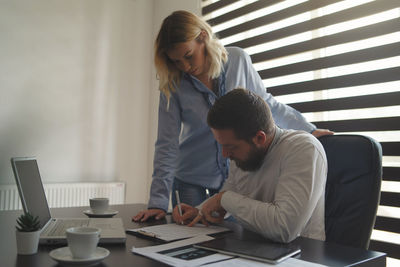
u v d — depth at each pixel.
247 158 1.19
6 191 2.87
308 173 1.10
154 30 3.86
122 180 3.61
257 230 1.09
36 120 3.17
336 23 2.22
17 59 3.11
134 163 3.70
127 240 1.04
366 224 1.15
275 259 0.81
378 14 2.04
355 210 1.19
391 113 1.96
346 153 1.26
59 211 1.55
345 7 2.22
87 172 3.41
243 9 2.89
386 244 1.93
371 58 2.02
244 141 1.14
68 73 3.34
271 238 1.05
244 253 0.85
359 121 2.08
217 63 1.59
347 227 1.19
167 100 1.68
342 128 2.16
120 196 3.43
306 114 2.41
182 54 1.51
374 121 2.01
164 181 1.57
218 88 1.70
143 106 3.78
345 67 2.19
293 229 1.04
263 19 2.71
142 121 3.77
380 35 1.99
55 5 3.30
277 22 2.65
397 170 1.91
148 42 3.84
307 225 1.22
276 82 2.62
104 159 3.51
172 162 1.64
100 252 0.85
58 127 3.28
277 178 1.24
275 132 1.26
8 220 1.34
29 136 3.13
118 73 3.62
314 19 2.34
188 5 3.44
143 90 3.79
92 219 1.27
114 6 3.63
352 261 0.83
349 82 2.12
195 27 1.51
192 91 1.69
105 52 3.55
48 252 0.89
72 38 3.37
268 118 1.19
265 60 2.66
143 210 1.51
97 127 3.48
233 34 2.97
